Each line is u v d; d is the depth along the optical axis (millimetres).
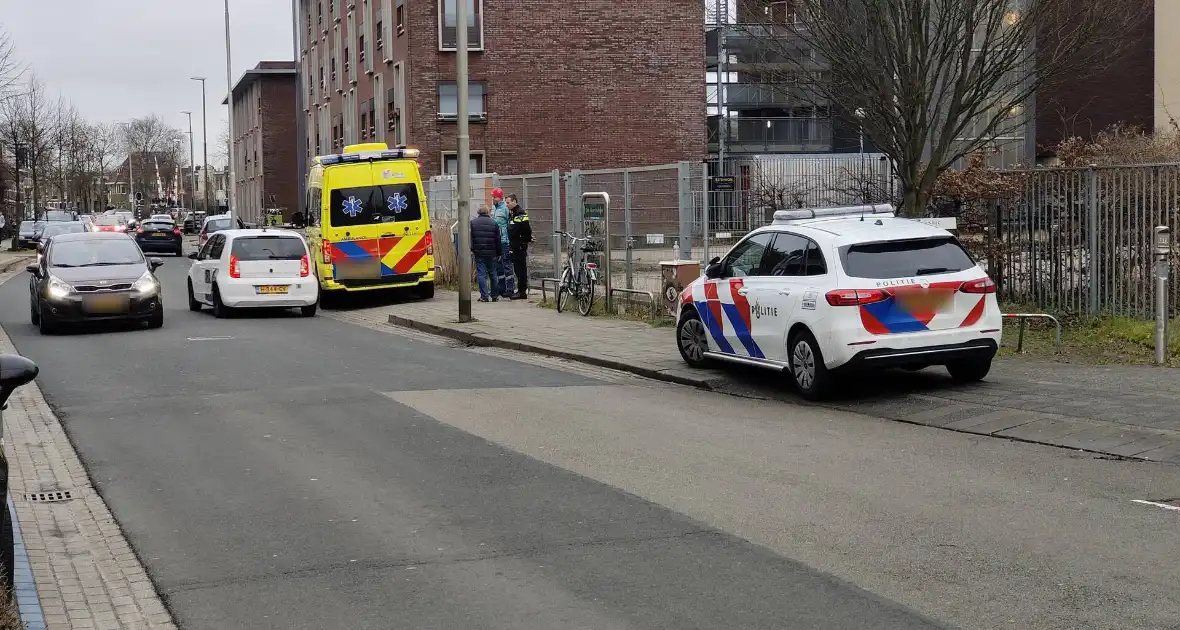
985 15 13836
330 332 19188
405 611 5422
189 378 13516
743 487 7680
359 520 7082
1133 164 13711
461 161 18906
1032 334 14102
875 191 18406
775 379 12445
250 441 9664
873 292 10680
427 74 43688
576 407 11109
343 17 55188
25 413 11250
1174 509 6879
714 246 17625
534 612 5352
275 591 5773
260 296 22000
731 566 5957
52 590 5887
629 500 7398
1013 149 26719
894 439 9266
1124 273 13883
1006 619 5078
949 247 11133
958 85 14156
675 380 12812
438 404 11375
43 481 8422
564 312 20125
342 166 23922
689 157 45219
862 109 14492
